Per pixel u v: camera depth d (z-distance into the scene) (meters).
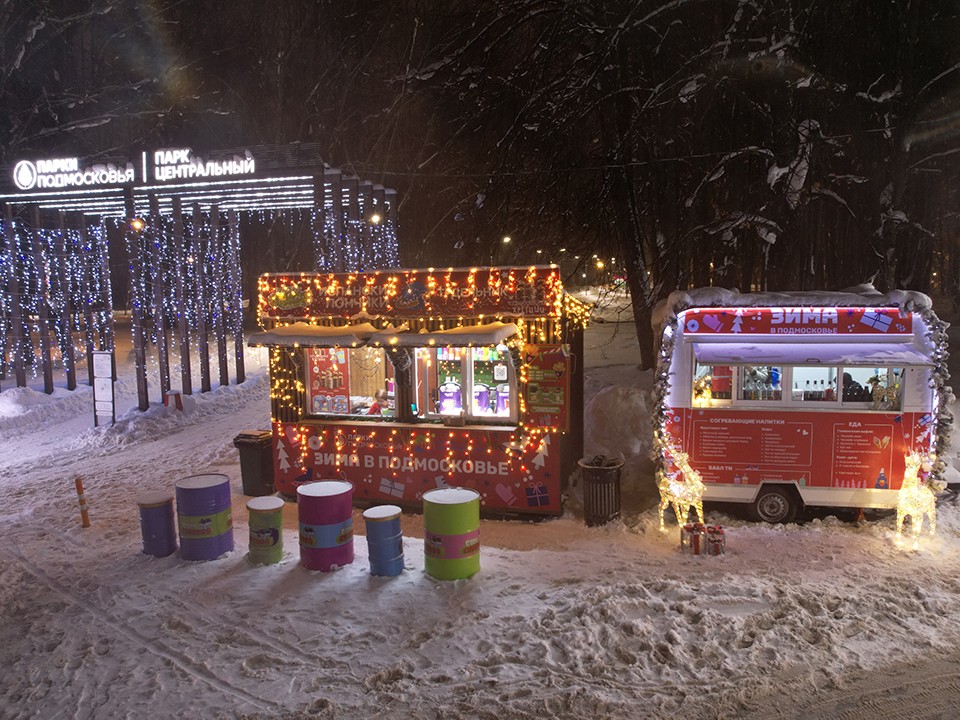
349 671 5.96
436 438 10.17
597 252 20.05
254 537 8.20
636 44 16.45
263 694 5.67
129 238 17.92
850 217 17.27
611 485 9.42
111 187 17.75
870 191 15.50
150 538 8.59
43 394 19.81
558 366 9.71
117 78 30.42
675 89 15.42
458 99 19.31
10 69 26.09
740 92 14.56
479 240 19.25
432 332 9.82
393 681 5.80
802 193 14.70
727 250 15.88
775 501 9.30
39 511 11.08
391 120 22.47
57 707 5.64
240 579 7.84
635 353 21.81
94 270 25.98
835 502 9.10
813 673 5.68
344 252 18.77
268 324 10.88
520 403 9.84
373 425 10.46
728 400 9.31
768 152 14.27
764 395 9.26
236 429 16.75
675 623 6.45
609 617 6.55
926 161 15.04
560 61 18.31
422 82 20.34
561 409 9.73
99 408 17.20
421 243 23.36
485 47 18.69
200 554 8.42
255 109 31.06
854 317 9.16
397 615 6.87
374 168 24.16
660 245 17.64
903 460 8.95
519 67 17.73
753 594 6.98
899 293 9.13
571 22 17.12
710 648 6.03
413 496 10.36
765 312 9.30
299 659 6.17
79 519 10.51
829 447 9.09
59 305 25.70
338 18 26.92
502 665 5.93
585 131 18.89
